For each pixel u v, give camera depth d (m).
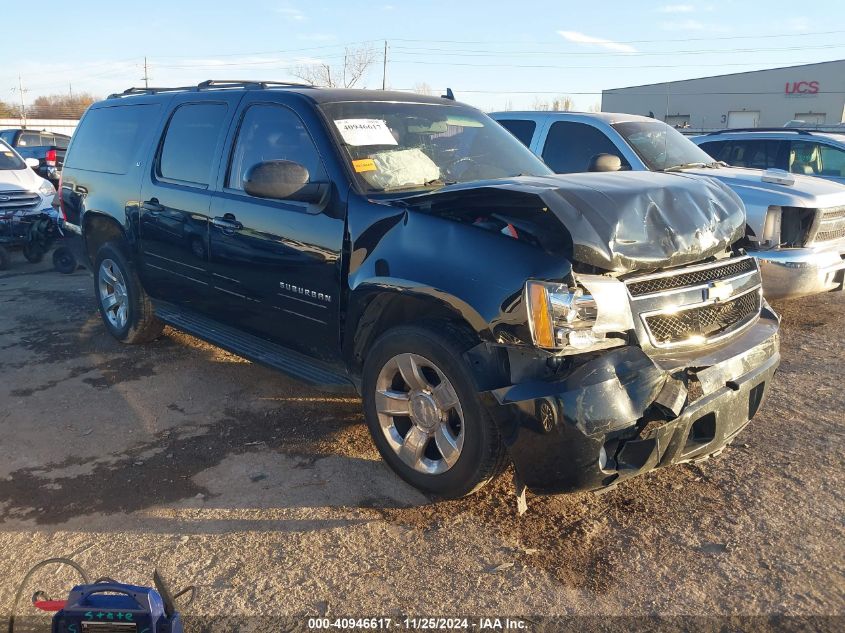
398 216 3.40
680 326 3.13
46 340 6.01
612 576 2.87
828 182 6.79
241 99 4.44
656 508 3.35
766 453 3.87
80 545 3.12
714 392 3.06
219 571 2.92
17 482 3.65
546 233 2.94
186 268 4.76
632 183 3.29
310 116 3.96
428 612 2.67
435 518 3.28
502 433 2.92
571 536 3.14
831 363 5.33
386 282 3.31
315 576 2.89
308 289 3.82
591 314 2.85
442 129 4.38
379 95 4.38
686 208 3.23
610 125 7.29
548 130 7.69
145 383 5.01
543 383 2.82
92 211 5.66
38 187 10.04
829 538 3.09
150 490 3.56
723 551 3.01
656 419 2.90
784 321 6.57
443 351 3.09
